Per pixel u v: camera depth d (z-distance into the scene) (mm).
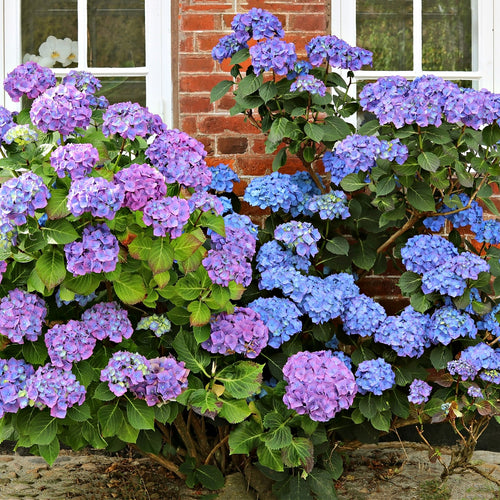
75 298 2723
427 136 2920
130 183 2348
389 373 2830
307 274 3137
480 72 3742
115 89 3668
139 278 2516
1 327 2414
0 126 2643
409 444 3311
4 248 2389
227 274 2600
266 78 3512
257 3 3555
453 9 3748
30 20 3658
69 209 2271
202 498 2932
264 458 2678
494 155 3018
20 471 3330
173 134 2660
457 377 2961
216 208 2572
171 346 2875
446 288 2922
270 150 3139
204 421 3205
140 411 2553
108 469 3328
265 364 2936
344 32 3689
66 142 2723
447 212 3158
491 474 3289
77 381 2461
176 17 3607
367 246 3309
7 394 2428
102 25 3666
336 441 3117
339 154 3029
